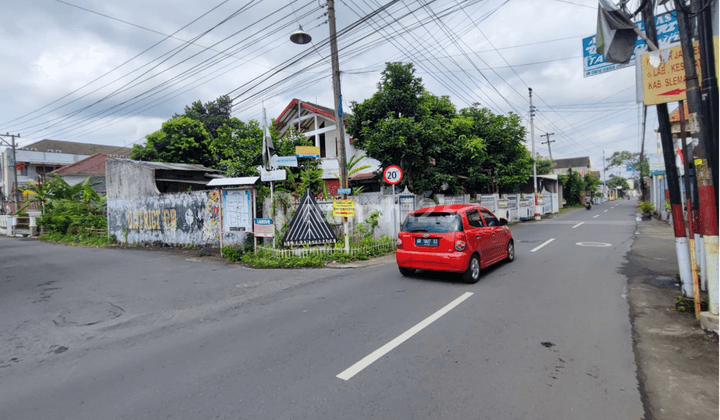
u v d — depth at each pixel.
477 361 3.82
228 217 11.73
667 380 3.37
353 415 2.95
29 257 13.62
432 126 14.19
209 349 4.45
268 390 3.40
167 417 3.04
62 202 21.94
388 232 12.98
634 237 13.22
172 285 8.08
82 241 18.77
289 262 10.01
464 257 6.91
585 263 8.71
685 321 4.80
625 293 6.15
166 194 15.29
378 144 13.66
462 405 3.04
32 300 7.15
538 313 5.25
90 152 47.31
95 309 6.41
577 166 72.94
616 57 5.62
